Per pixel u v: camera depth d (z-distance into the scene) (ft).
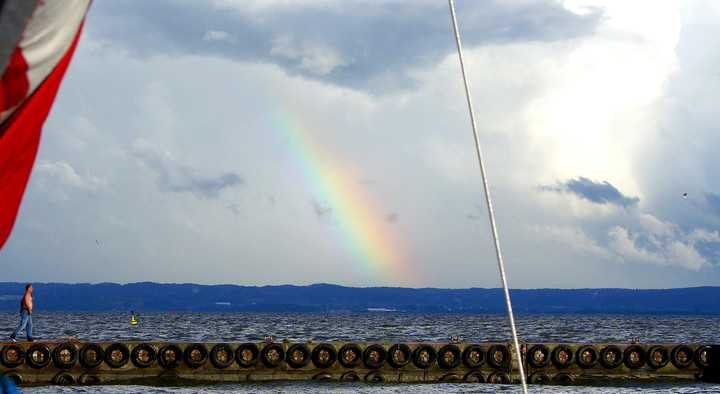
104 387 105.09
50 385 104.94
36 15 17.70
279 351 112.88
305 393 104.37
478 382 116.88
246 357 111.86
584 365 120.26
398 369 115.96
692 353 123.34
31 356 105.09
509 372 118.21
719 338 353.31
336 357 114.62
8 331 338.75
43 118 18.86
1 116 17.87
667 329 532.32
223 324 558.97
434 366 117.08
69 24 18.61
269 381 111.65
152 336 291.17
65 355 106.32
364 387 110.11
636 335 379.35
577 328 533.14
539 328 524.52
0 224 18.49
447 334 367.45
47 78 18.51
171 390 104.32
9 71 17.52
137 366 108.68
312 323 648.79
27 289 106.63
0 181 18.39
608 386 116.98
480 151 27.02
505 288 26.68
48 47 18.10
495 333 391.45
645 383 120.06
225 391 104.78
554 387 115.24
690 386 116.88
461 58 27.09
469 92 27.09
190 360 109.91
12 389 21.24
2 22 16.39
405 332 399.65
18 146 18.40
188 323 580.71
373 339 289.12
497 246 26.76
